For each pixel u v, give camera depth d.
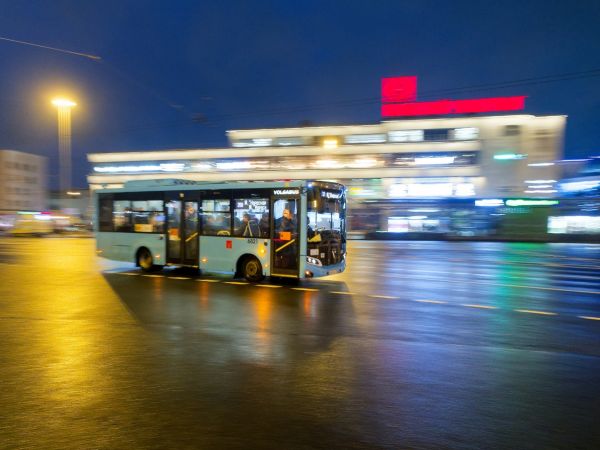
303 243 11.91
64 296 10.35
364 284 12.68
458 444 3.61
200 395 4.57
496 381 5.05
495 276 14.68
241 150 53.06
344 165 50.09
